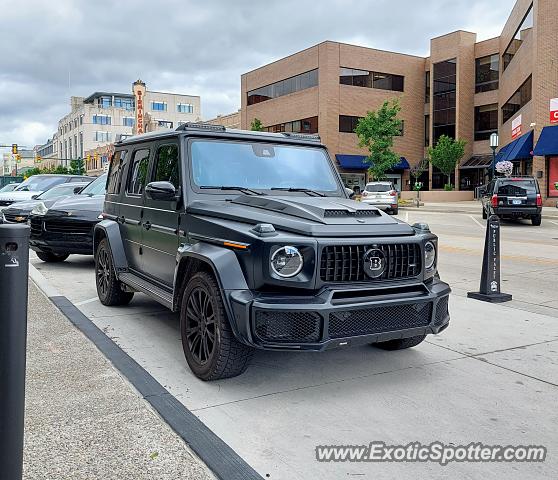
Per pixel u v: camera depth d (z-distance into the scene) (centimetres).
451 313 684
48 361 467
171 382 438
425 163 5075
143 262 587
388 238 423
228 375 423
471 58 4912
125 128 12169
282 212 444
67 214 923
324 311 376
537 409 396
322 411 387
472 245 1412
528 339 572
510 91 4194
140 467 299
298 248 389
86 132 11769
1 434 214
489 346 546
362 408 393
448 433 358
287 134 579
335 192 556
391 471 311
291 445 338
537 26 3177
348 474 307
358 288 398
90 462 302
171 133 538
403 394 420
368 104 4925
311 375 459
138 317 638
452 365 488
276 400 405
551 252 1271
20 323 217
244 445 337
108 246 661
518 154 3334
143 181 589
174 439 330
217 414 380
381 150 4372
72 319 605
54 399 387
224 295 398
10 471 215
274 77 5381
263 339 381
